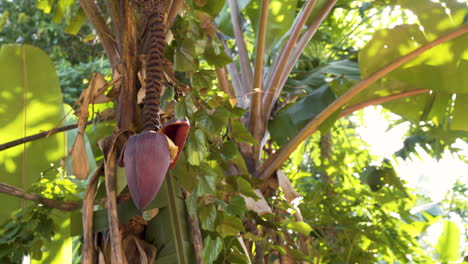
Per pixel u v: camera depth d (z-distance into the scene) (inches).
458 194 278.1
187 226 114.0
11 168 140.2
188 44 115.1
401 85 184.7
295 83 202.5
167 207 113.3
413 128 242.4
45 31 422.3
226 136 128.1
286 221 136.9
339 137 281.4
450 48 175.0
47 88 146.3
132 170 84.7
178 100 114.3
